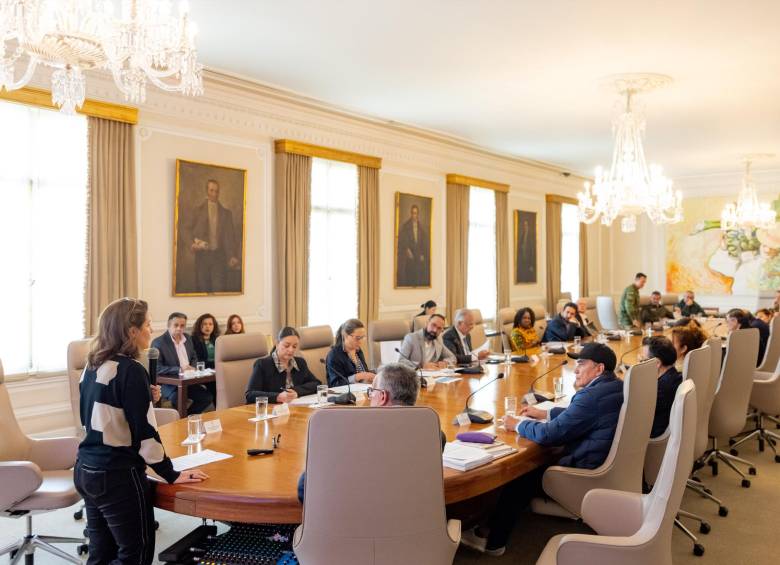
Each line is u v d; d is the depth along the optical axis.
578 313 8.20
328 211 7.69
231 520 2.23
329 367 4.57
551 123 7.96
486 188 10.13
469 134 8.62
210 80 6.05
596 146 9.52
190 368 5.42
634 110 6.96
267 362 4.10
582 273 13.05
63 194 5.30
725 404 4.46
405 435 1.91
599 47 5.20
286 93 6.53
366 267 7.98
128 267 5.53
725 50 5.27
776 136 8.80
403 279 8.59
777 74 5.93
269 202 6.90
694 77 6.04
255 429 3.12
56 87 3.26
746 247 12.30
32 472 2.71
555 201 11.96
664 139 9.03
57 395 5.29
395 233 8.48
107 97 5.40
